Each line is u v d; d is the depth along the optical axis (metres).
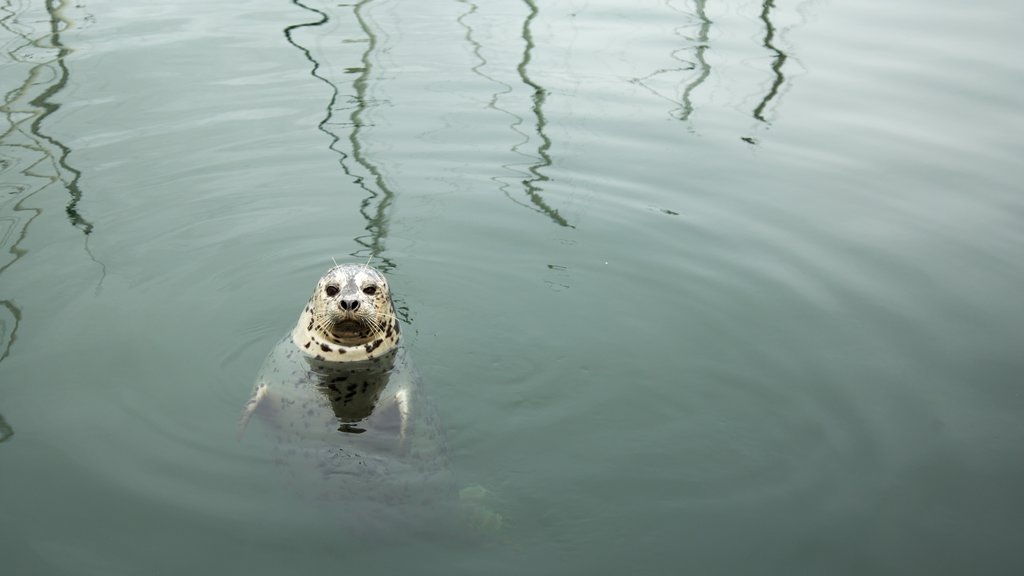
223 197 4.50
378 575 3.08
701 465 3.42
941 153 4.92
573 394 3.67
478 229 4.41
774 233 4.38
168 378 3.64
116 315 3.88
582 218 4.48
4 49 5.52
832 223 4.44
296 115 5.05
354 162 4.75
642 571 3.12
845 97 5.35
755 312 3.99
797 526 3.22
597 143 4.95
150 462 3.33
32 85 5.16
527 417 3.58
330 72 5.45
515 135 4.98
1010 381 3.67
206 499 3.23
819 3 6.86
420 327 3.93
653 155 4.87
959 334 3.87
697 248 4.31
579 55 5.71
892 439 3.47
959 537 3.18
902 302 4.02
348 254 4.25
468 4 6.72
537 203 4.57
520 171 4.75
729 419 3.57
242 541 3.14
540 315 4.00
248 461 3.35
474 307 4.03
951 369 3.73
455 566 3.11
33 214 4.30
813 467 3.40
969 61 5.72
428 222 4.44
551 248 4.32
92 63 5.42
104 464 3.32
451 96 5.25
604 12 6.58
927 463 3.39
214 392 3.60
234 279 4.11
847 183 4.70
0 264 4.03
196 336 3.83
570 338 3.89
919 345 3.83
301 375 3.61
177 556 3.10
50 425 3.44
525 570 3.12
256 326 3.90
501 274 4.19
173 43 5.72
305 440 3.40
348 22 6.24
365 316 3.60
